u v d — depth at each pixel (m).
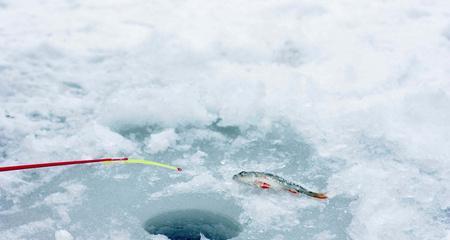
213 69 4.64
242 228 2.80
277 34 5.22
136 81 4.45
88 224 2.81
